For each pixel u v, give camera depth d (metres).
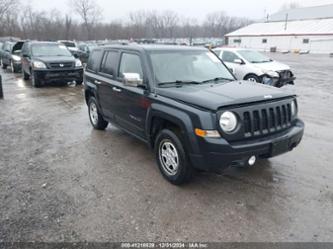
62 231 2.89
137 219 3.07
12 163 4.46
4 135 5.78
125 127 4.85
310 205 3.28
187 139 3.30
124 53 4.77
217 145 3.09
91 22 54.12
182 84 4.05
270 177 3.93
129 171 4.17
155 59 4.22
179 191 3.61
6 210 3.24
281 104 3.52
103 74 5.33
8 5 47.91
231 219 3.05
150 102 3.90
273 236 2.80
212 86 3.93
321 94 10.01
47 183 3.84
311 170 4.12
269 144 3.31
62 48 12.80
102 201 3.41
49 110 7.86
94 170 4.21
